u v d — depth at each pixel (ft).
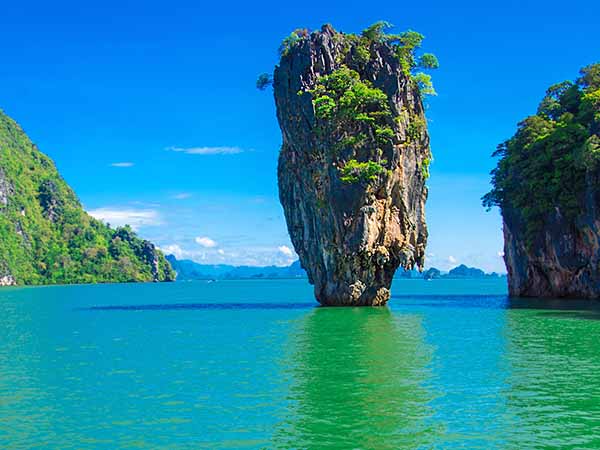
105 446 50.83
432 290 429.38
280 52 204.13
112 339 116.88
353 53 195.00
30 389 70.69
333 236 189.26
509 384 70.74
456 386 69.87
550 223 237.45
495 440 51.24
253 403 63.00
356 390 68.23
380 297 196.24
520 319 149.28
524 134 247.91
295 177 204.44
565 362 84.79
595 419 56.75
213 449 49.73
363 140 184.55
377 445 50.26
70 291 462.60
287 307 210.38
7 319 170.71
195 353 96.17
